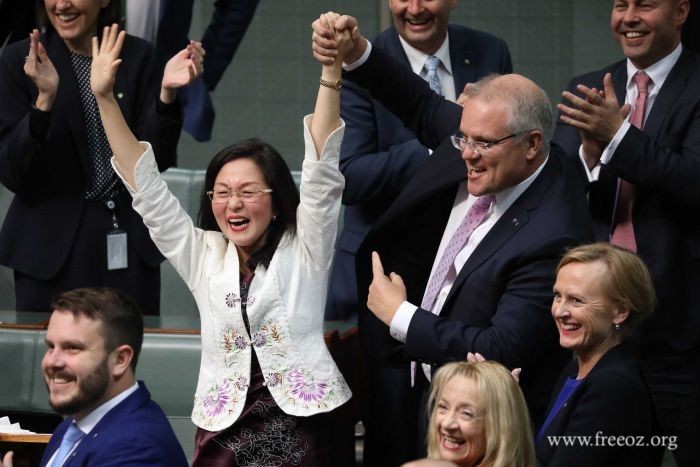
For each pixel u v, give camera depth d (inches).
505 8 1128.8
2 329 670.5
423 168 585.0
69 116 697.6
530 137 538.6
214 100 1147.3
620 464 464.8
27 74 665.6
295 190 553.0
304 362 537.3
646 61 639.1
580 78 669.9
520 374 537.6
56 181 705.0
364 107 694.5
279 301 535.8
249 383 535.8
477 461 456.4
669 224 621.0
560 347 541.6
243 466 533.6
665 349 627.2
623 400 463.5
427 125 614.9
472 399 454.6
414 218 585.0
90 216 707.4
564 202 543.2
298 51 1148.5
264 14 1146.7
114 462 461.7
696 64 639.1
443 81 722.2
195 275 552.1
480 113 535.8
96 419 478.6
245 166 542.9
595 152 622.8
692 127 622.5
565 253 523.5
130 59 711.1
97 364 473.1
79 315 474.0
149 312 720.3
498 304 536.7
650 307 487.2
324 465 539.2
